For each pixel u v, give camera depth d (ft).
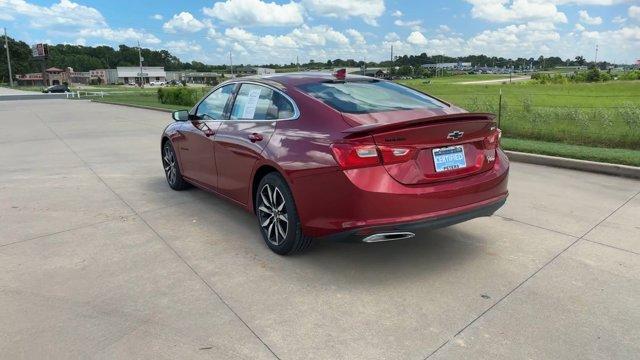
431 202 12.05
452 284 12.29
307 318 10.75
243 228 16.87
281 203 13.92
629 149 29.63
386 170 11.71
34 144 40.11
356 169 11.60
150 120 63.41
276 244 14.28
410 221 11.84
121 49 603.26
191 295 11.91
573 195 20.48
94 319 10.84
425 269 13.21
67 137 44.93
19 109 97.96
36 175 26.37
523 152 28.60
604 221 16.99
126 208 19.48
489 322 10.47
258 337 10.04
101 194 21.83
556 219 17.29
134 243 15.51
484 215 13.50
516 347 9.55
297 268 13.41
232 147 15.80
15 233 16.61
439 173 12.30
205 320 10.73
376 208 11.60
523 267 13.25
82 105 112.57
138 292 12.10
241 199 16.10
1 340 10.04
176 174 21.65
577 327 10.22
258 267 13.51
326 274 12.98
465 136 12.73
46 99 156.87
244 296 11.82
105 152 34.73
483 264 13.48
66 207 19.74
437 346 9.63
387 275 12.87
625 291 11.78
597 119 35.32
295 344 9.77
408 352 9.45
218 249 14.90
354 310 11.07
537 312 10.85
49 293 12.11
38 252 14.84
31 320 10.83
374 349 9.57
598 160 25.66
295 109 13.84
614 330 10.11
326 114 12.91
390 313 10.91
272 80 15.53
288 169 12.98
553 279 12.48
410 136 11.84
